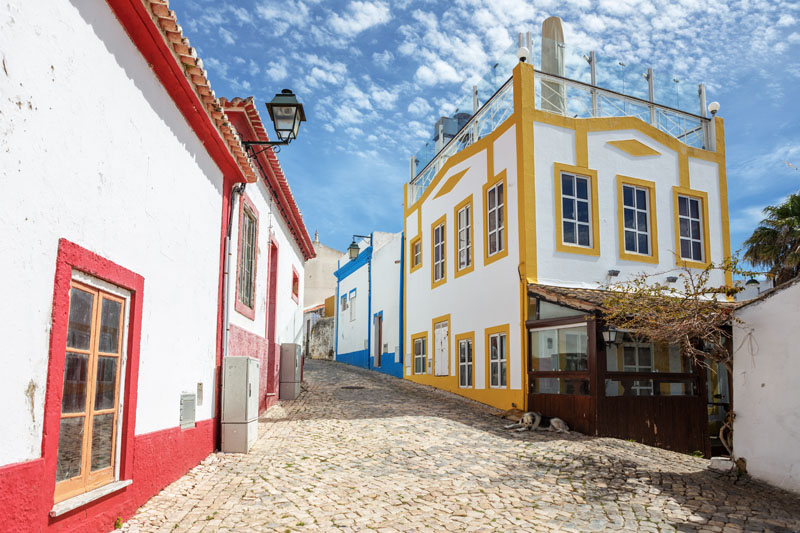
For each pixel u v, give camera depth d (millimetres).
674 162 14609
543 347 11938
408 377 19062
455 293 15797
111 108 5023
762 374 7371
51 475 4031
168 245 6508
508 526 5715
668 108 14961
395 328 20891
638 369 11180
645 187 14133
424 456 8688
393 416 12008
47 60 4023
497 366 13516
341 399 14555
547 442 9758
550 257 12688
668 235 14203
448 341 16141
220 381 8680
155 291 6129
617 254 13445
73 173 4391
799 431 6828
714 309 8070
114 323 5301
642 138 14227
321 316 34250
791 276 17219
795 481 6824
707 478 7500
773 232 17781
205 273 7977
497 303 13492
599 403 10328
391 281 21531
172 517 5512
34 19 3865
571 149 13289
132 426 5488
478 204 14672
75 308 4562
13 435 3656
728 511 6191
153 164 6020
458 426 11086
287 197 13734
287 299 15727
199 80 6629
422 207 18547
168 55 5887
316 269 39312
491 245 14055
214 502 6070
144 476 5797
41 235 3965
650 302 8625
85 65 4559
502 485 7227
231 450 8508
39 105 3936
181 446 6973
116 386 5344
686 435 11000
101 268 4828
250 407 8766
